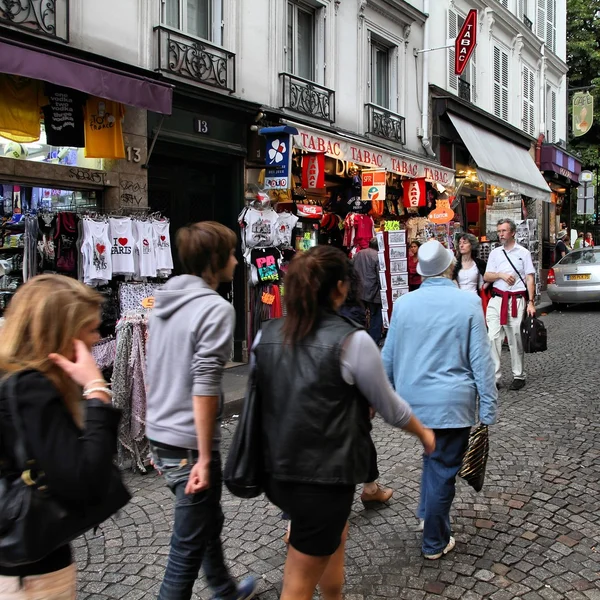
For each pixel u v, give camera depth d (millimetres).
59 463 1543
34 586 1619
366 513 3822
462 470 3146
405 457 4785
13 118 5789
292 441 2002
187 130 7785
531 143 19438
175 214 8164
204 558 2674
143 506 4008
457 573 3094
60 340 1668
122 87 5742
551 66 21547
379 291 8570
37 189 6508
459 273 7039
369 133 11586
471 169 15672
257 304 8398
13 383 1587
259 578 3104
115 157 6547
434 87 13711
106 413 1681
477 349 3064
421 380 3098
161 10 7527
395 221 11508
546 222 21359
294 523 2084
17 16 5961
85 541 3521
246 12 8695
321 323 2066
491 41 16828
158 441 2408
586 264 14148
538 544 3373
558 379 7293
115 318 6477
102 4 6797
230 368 8188
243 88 8688
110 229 6379
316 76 10391
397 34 12477
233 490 2162
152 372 2475
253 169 8938
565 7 22844
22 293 1714
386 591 2945
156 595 2963
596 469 4430
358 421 2053
